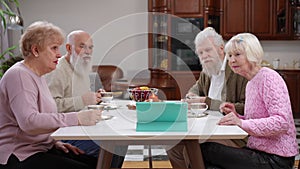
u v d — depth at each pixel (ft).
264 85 6.49
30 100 6.19
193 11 19.49
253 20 20.57
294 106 20.24
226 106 7.02
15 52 21.47
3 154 6.31
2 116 6.41
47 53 6.51
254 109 6.68
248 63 6.78
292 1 20.58
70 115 5.92
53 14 22.04
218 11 20.27
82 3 22.07
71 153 7.29
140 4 22.06
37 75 6.65
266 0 20.53
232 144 7.27
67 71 8.16
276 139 6.48
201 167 5.75
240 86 8.11
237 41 6.79
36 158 6.34
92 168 6.70
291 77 20.18
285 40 21.43
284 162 6.43
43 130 6.06
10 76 6.27
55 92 7.98
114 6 22.09
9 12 11.44
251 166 6.36
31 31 6.51
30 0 21.90
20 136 6.39
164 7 19.48
